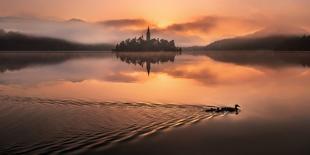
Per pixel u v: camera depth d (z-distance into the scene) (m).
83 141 20.64
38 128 23.64
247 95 43.06
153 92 45.47
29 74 75.06
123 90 47.53
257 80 62.47
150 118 27.11
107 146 19.92
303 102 37.88
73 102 35.59
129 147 19.98
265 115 30.66
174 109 31.20
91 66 110.00
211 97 40.91
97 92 45.03
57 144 19.95
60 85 53.41
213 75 73.38
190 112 29.77
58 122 25.64
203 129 24.64
